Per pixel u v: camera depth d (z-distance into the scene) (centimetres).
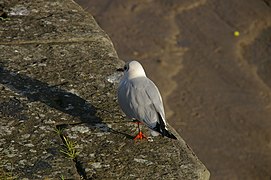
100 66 1059
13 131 867
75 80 1012
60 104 946
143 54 2927
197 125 2530
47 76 1019
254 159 2367
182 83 2755
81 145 846
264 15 3297
